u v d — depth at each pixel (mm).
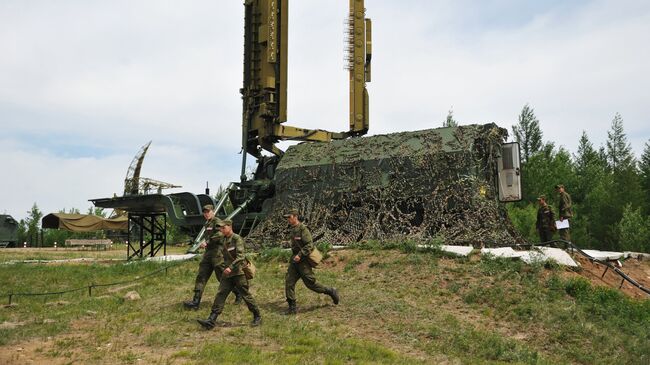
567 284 10922
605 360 8453
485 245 13977
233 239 9336
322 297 10938
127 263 16562
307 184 17656
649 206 39938
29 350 7941
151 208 22328
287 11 20781
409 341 8695
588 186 41281
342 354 7762
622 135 58188
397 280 11891
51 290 12828
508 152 16109
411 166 15812
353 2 23484
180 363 7262
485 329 9469
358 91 23078
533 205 37406
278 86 20719
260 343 8344
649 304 10633
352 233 15852
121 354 7676
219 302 9164
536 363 7980
